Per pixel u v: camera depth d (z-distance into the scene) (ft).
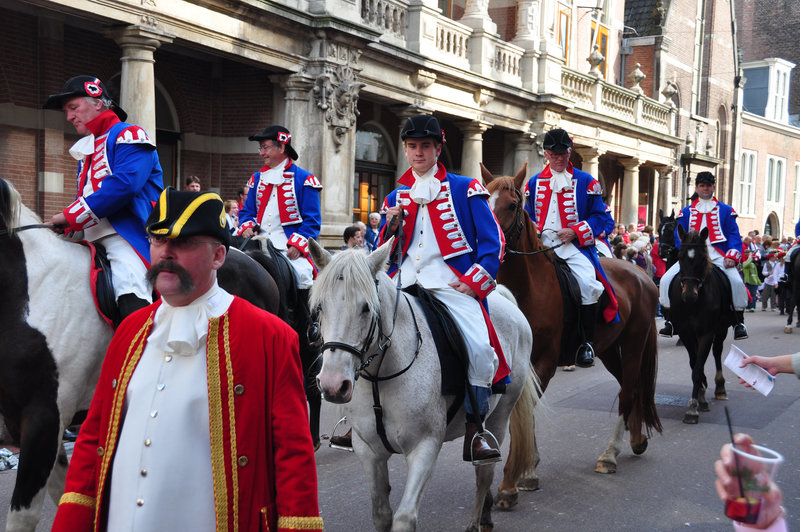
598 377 35.37
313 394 21.98
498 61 57.72
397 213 14.35
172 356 7.74
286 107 41.19
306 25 39.86
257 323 7.86
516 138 62.39
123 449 7.60
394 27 48.42
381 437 12.58
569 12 76.23
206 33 35.22
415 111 49.88
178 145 42.73
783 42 144.66
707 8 102.32
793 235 131.75
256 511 7.63
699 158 95.76
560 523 16.97
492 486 19.57
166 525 7.41
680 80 95.86
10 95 34.27
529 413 16.74
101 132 14.88
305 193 23.02
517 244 18.33
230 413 7.56
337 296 11.10
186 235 7.50
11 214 13.12
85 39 37.52
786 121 138.21
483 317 14.14
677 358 42.39
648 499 18.66
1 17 33.65
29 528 12.62
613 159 85.81
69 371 13.28
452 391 13.14
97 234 14.62
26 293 13.03
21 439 13.07
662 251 44.98
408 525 11.62
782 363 9.61
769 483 7.47
